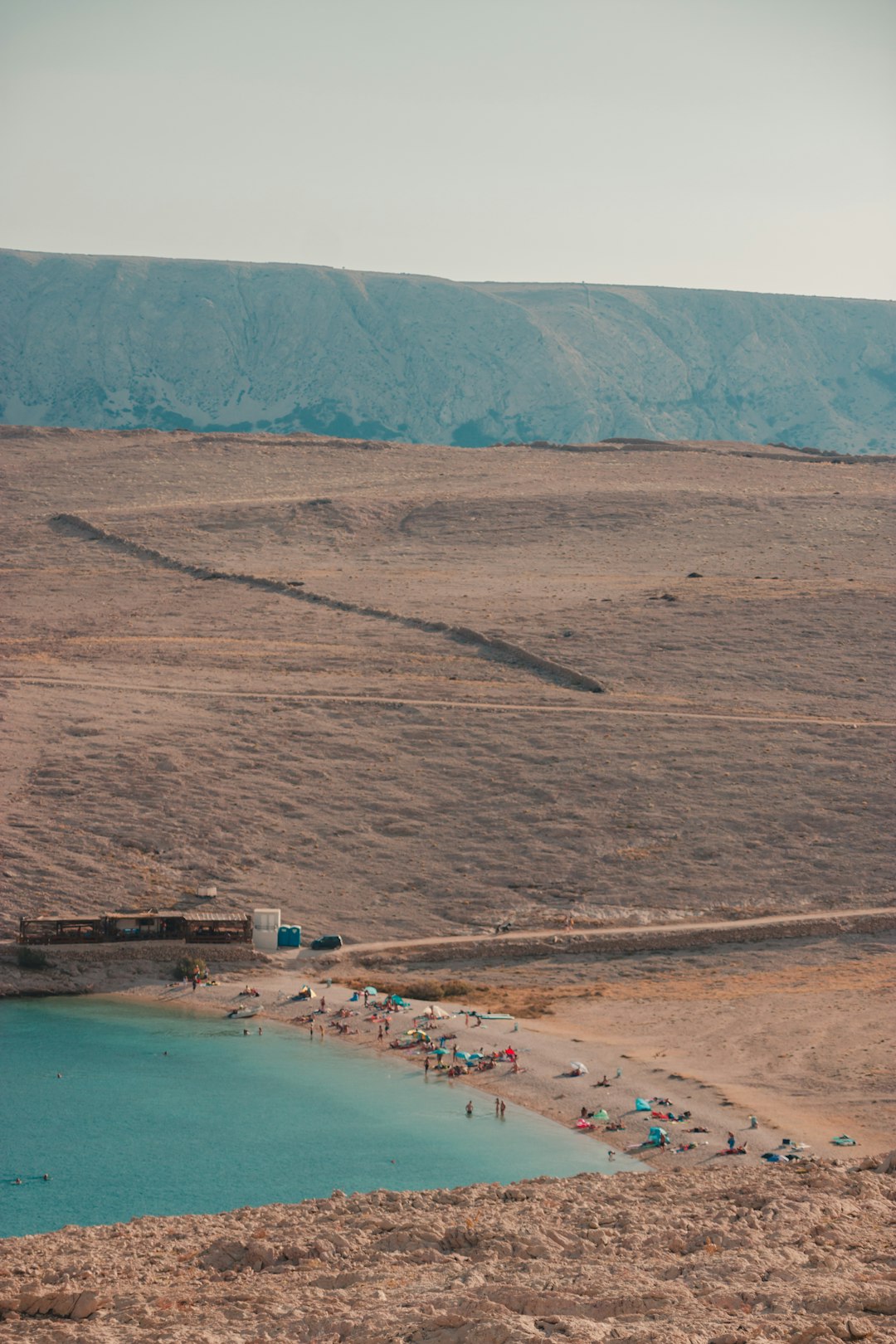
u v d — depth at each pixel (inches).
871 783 5388.8
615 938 4426.7
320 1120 2962.6
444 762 5511.8
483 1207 1588.3
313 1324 1032.2
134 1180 2583.7
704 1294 1026.7
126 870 4643.2
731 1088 3164.4
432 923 4539.9
